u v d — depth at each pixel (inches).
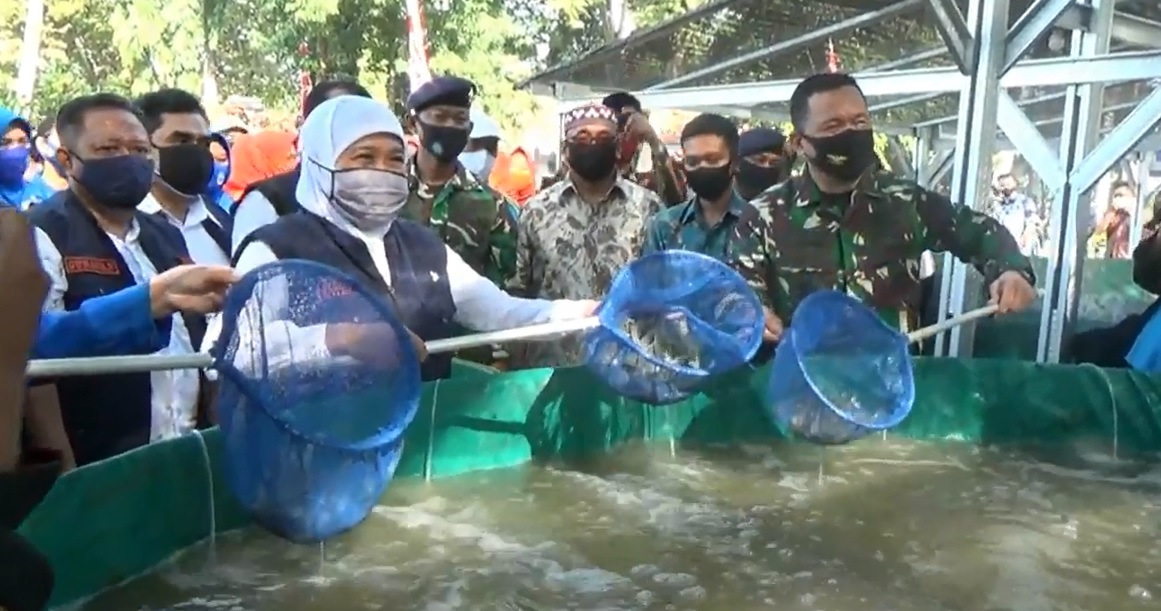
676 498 96.5
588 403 110.7
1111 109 224.8
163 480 75.4
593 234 139.2
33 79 440.1
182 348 99.2
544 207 140.2
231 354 65.7
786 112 261.0
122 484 71.2
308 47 481.4
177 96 120.0
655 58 229.9
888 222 117.6
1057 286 158.7
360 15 468.1
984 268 121.2
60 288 90.7
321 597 70.9
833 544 84.7
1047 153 155.3
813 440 102.7
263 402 65.6
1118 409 117.7
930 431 121.3
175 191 119.9
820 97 112.2
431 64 464.1
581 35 584.1
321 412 68.4
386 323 72.5
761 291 119.3
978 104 156.0
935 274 186.4
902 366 108.2
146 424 94.6
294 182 112.6
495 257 137.6
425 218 132.9
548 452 108.4
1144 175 319.9
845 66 223.8
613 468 106.0
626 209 141.0
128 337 75.7
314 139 92.4
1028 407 121.1
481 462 103.3
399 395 72.6
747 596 73.0
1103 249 329.1
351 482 69.3
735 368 108.9
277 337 67.2
